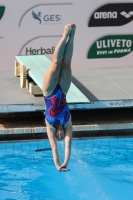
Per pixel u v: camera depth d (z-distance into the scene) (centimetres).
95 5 3134
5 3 3020
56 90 1692
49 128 1691
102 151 2325
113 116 2584
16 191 1953
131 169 2159
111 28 3192
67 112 1700
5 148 2333
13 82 2838
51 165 2188
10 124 2433
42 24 3095
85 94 2538
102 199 1883
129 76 2967
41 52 3145
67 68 1698
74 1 3098
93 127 2377
